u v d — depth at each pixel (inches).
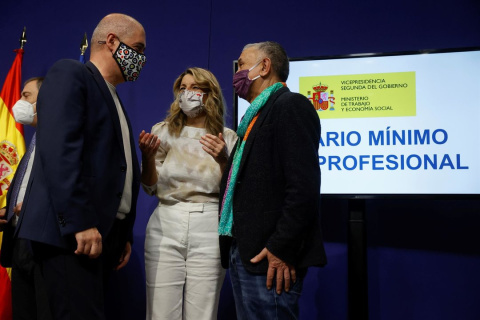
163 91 117.8
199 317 80.7
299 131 62.1
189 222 82.2
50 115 60.8
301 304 106.3
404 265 105.3
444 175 100.4
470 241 104.3
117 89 119.0
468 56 102.3
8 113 113.4
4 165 109.2
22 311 78.8
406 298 104.0
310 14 116.3
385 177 102.1
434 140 101.6
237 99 107.4
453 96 102.0
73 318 59.3
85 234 59.3
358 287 97.1
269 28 117.2
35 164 64.5
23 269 77.5
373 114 104.3
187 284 82.3
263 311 61.3
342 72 106.3
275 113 65.2
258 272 61.1
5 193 107.5
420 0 112.7
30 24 126.5
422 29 111.6
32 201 61.7
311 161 60.9
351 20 114.5
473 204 105.4
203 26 119.7
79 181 59.6
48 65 123.6
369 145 103.6
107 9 124.1
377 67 105.3
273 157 64.4
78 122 62.0
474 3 110.7
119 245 74.3
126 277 111.1
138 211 113.0
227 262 72.2
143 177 86.3
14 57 125.5
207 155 86.3
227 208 68.9
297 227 58.6
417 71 103.9
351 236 99.7
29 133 120.3
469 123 100.8
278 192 63.5
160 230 83.4
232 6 119.6
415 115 102.8
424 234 105.8
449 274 103.7
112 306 110.3
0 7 128.6
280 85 71.1
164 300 80.7
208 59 118.0
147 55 120.0
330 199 109.6
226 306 107.4
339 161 104.1
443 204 106.3
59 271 60.4
